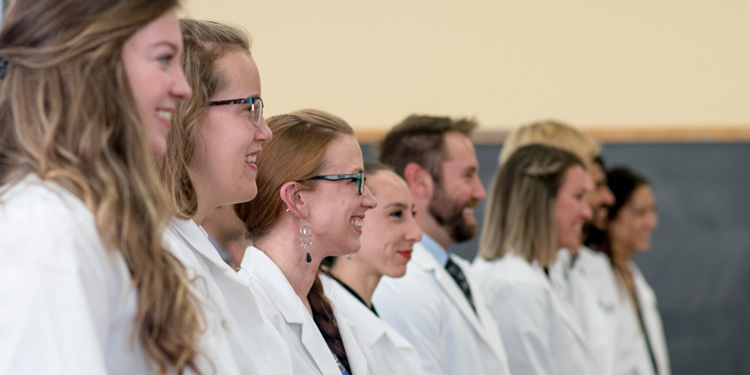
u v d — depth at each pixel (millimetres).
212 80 2086
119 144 1500
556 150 5180
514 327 4746
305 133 2695
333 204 2686
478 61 8633
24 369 1298
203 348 1701
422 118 4508
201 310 1641
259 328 2145
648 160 8828
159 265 1519
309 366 2510
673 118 8875
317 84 8219
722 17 8977
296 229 2670
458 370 4039
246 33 2346
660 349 7316
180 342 1530
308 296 2816
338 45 8297
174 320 1536
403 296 3910
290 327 2531
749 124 8906
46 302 1316
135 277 1481
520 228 5020
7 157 1458
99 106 1464
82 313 1344
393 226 3432
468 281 4457
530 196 5035
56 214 1378
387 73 8430
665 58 8906
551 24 8750
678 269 8789
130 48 1519
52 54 1453
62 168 1439
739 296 8742
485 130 8594
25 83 1468
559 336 4914
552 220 5016
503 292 4828
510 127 8648
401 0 8484
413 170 4410
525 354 4699
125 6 1488
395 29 8469
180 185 2018
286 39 8156
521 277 4867
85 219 1410
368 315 3205
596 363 5207
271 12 8125
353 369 2803
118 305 1467
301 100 8172
